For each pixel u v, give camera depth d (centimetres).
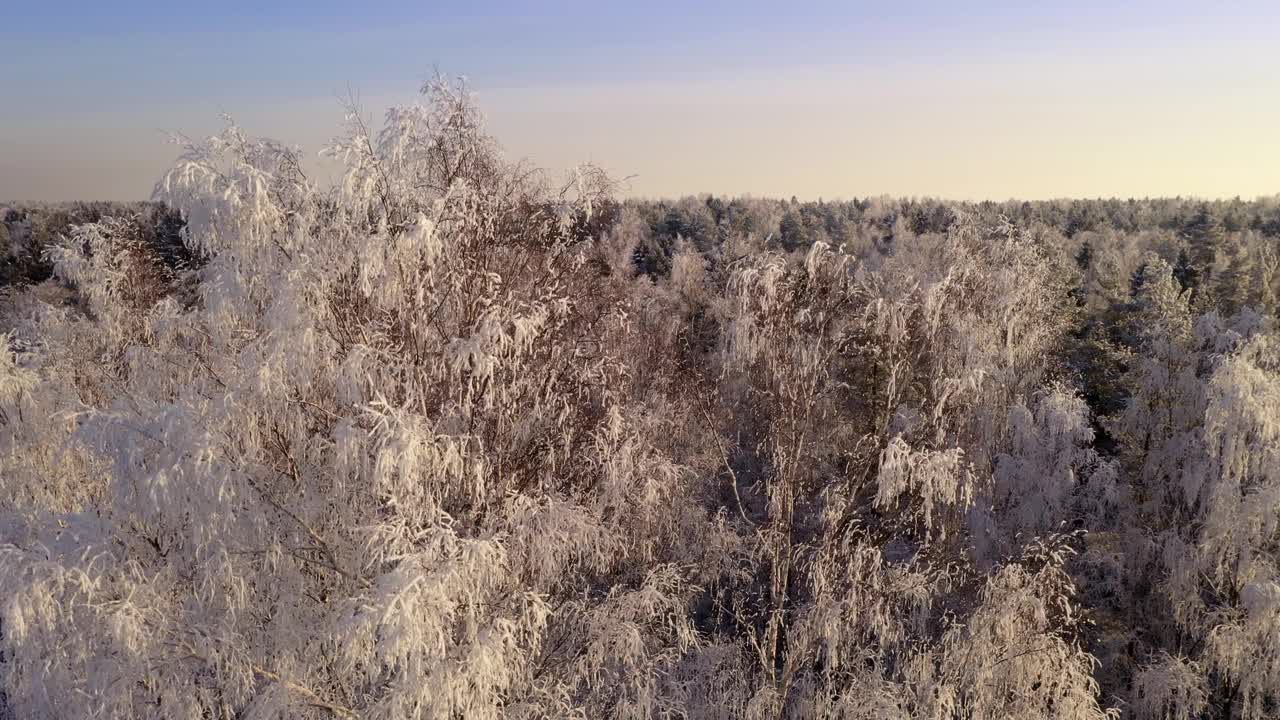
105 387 1228
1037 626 1186
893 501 1143
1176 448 1553
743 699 1159
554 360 1012
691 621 1311
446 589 767
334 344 854
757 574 1465
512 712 929
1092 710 1173
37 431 1162
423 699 748
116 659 753
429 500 851
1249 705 1368
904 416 1230
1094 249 4650
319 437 886
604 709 1062
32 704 794
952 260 1661
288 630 852
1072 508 1647
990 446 1558
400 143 886
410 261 864
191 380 993
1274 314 2498
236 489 786
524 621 877
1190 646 1523
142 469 758
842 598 1112
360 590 872
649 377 1625
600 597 1152
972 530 1506
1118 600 1614
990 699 1149
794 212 6881
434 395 939
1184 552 1462
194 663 820
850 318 1169
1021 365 1673
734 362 1167
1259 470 1384
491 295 905
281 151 884
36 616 697
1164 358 1622
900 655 1201
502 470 995
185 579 854
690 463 1520
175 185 795
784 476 1172
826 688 1138
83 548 757
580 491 1063
